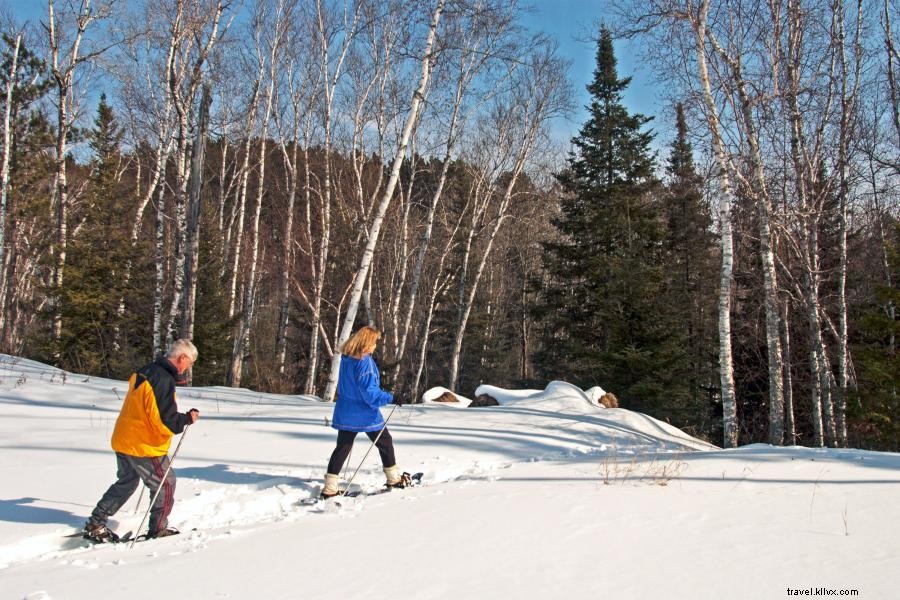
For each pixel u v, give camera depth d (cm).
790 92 1152
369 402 521
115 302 1953
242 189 2444
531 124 2012
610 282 1816
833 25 1262
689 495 470
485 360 3372
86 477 537
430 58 1259
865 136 1301
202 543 395
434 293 2188
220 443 691
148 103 1827
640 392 1730
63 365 1859
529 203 2281
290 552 365
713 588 288
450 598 285
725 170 1080
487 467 663
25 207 1966
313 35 1839
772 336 1102
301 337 2588
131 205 2155
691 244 2269
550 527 395
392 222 2217
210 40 1411
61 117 1806
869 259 1750
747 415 2330
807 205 1320
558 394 1202
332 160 2023
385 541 379
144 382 422
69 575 334
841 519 393
